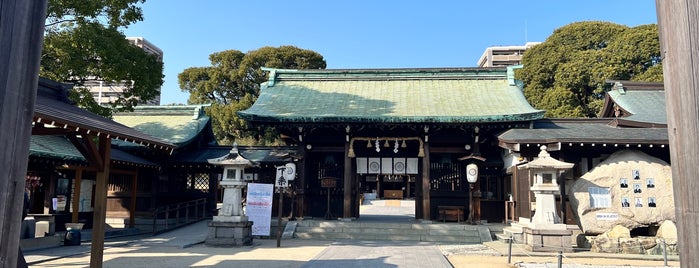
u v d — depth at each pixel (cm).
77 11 1546
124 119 2550
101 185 942
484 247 1515
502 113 1942
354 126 1992
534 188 1473
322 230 1819
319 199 2114
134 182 2011
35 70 271
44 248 1347
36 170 1622
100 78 1753
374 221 1992
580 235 1456
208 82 4662
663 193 1522
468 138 2056
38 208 1733
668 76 240
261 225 1644
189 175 2338
